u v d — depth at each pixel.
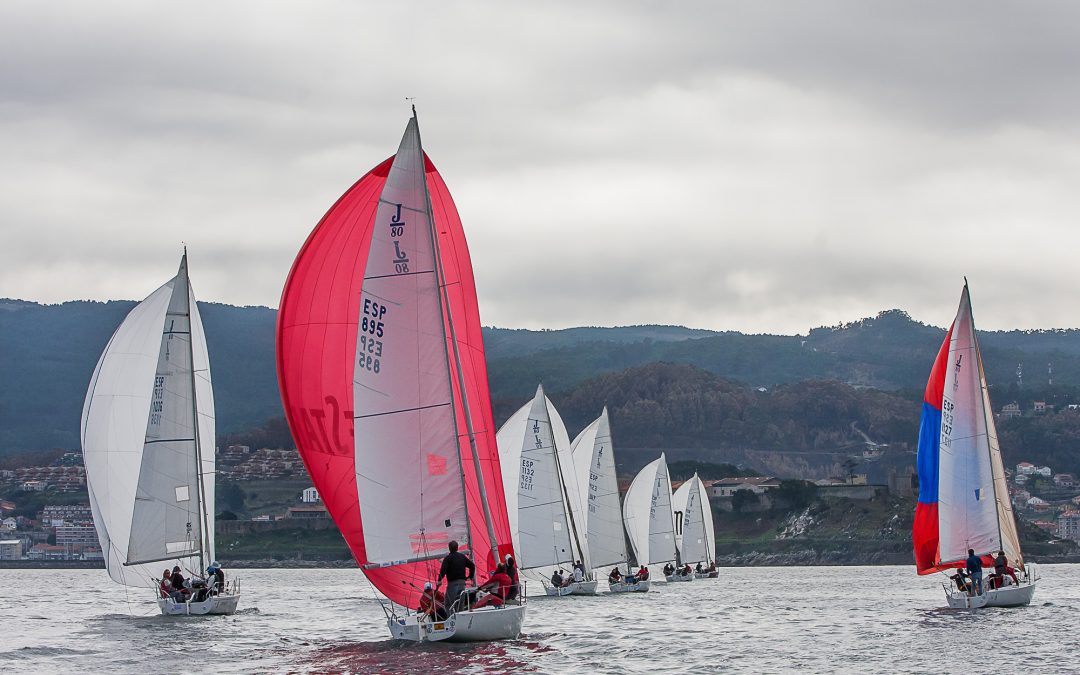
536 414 154.62
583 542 164.50
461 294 73.62
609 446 177.50
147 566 109.62
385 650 77.06
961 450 111.94
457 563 68.50
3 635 97.44
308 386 70.69
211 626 103.69
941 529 112.31
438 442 68.25
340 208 70.56
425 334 68.25
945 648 85.06
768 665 76.81
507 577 71.94
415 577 71.19
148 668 73.88
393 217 68.00
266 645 85.88
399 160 68.12
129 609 135.75
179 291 108.56
